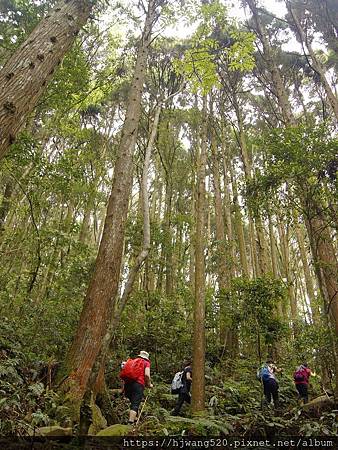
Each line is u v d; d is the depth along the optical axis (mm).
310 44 14805
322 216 7488
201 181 9609
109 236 6551
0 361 5898
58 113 11133
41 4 9008
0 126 3588
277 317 10344
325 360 9461
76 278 11742
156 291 13641
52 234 11148
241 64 9445
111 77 13797
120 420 6156
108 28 13188
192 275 20375
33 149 8172
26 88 3945
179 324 11586
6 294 10922
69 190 8945
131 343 11195
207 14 9477
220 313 11172
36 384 4699
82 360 5430
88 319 5793
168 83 16000
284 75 18047
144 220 7574
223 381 9891
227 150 20781
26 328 9219
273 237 21359
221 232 16125
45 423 4105
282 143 7023
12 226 14406
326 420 6191
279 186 7340
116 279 6324
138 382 5883
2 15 8852
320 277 7016
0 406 4039
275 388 8016
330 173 6828
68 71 8305
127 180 7219
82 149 13125
